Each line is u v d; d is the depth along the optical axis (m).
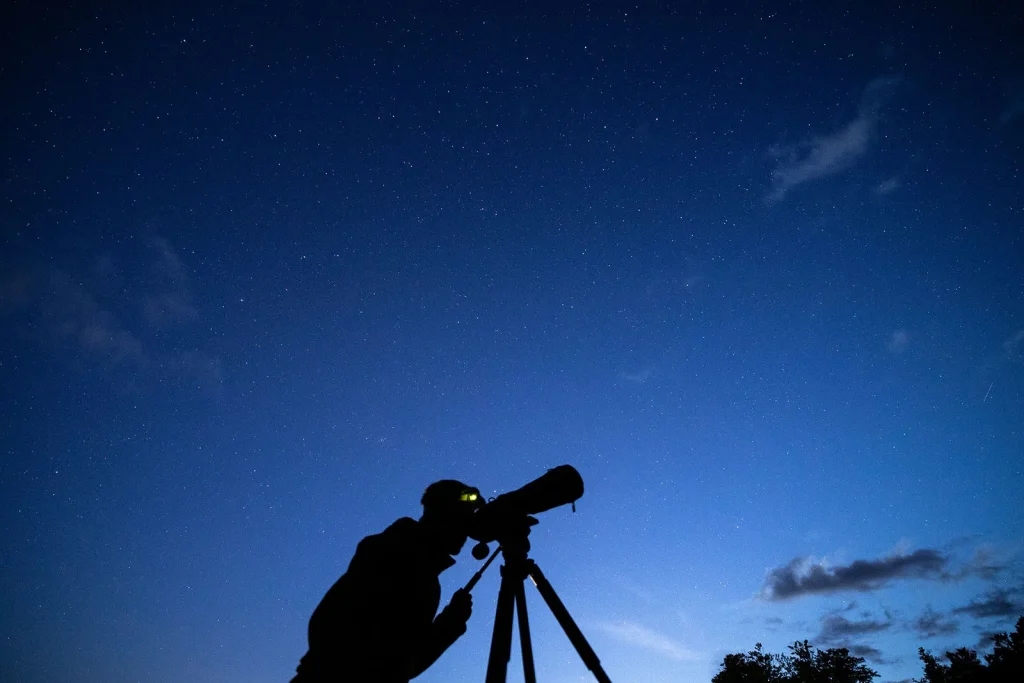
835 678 12.73
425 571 1.96
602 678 1.87
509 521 2.27
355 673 1.75
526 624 2.13
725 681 13.46
